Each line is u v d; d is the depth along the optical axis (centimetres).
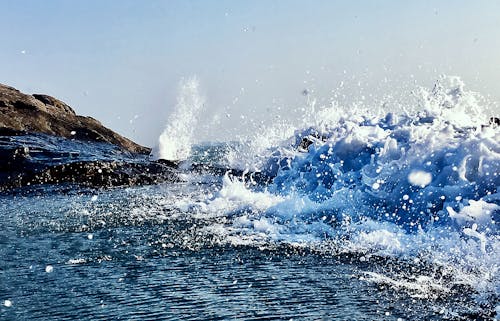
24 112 1758
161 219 657
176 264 442
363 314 321
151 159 1570
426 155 569
